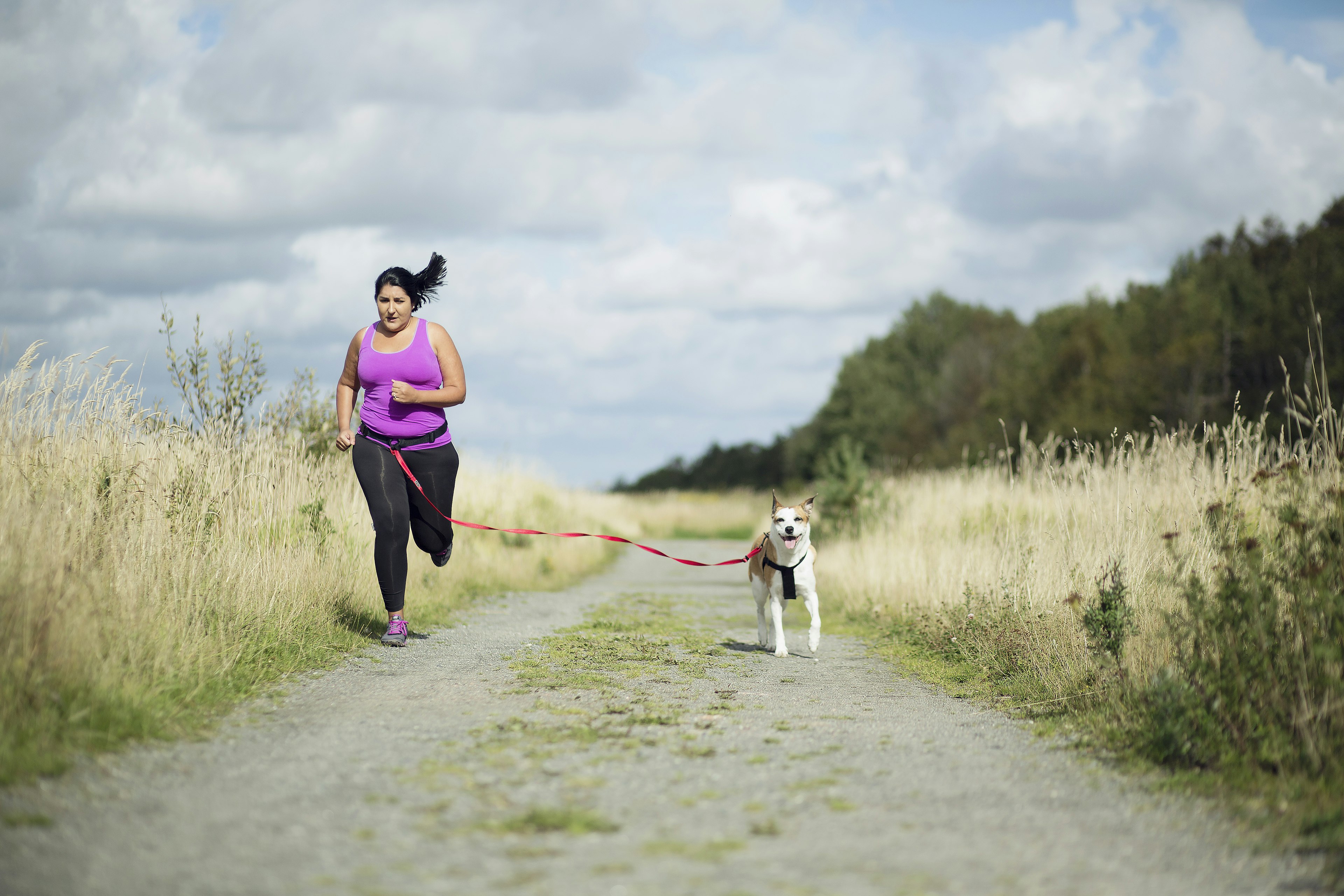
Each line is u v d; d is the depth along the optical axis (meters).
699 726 4.32
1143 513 6.47
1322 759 3.47
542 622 8.13
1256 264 31.47
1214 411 25.64
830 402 56.66
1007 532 8.83
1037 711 4.80
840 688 5.52
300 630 5.96
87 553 4.72
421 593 8.33
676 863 2.65
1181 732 3.82
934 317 57.41
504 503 15.77
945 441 46.38
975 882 2.56
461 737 4.00
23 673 3.63
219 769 3.46
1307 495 4.32
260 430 7.64
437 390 6.20
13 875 2.46
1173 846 2.87
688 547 23.45
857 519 14.40
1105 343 34.38
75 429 5.70
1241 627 4.07
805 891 2.47
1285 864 2.73
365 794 3.22
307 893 2.41
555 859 2.67
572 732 4.12
